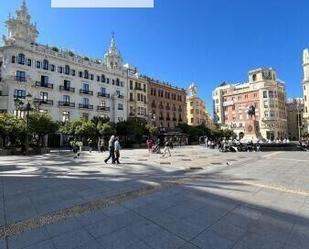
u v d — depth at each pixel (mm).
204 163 15875
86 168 13586
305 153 24812
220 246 3986
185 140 66375
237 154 24156
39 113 30219
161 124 69250
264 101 81312
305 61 62188
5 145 31500
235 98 89688
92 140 41219
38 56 45375
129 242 4141
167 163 16125
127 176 10742
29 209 5914
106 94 56000
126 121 50219
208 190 7758
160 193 7414
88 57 56125
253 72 85375
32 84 43625
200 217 5285
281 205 6094
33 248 3926
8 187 8391
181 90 78000
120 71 59625
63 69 49062
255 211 5652
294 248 3900
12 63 42031
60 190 7910
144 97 64812
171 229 4664
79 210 5812
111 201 6562
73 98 50000
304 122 62281
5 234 4453
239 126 86938
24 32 46406
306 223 4906
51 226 4820
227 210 5742
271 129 79875
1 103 41375
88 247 3963
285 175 10570
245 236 4344
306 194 7188
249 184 8641
